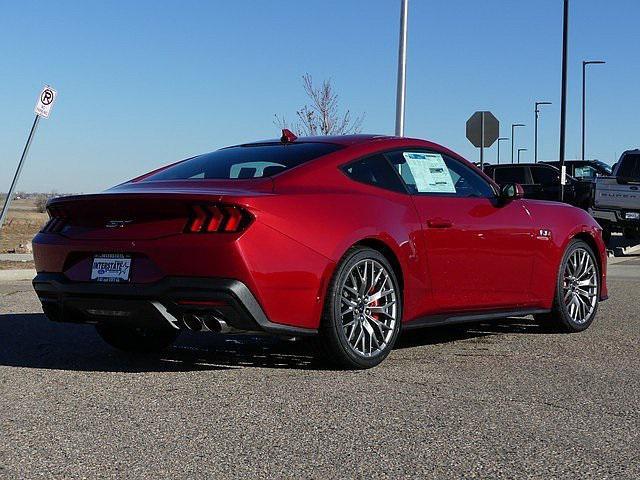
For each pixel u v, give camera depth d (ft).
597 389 16.44
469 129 56.29
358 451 12.37
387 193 19.30
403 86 50.98
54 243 18.01
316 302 17.26
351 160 19.08
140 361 19.42
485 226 21.08
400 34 50.70
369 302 18.35
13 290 35.94
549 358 19.79
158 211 16.93
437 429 13.52
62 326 24.86
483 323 25.81
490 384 16.84
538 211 23.00
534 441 12.88
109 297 17.17
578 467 11.65
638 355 20.27
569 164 100.58
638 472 11.46
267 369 18.34
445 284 20.13
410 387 16.51
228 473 11.41
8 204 46.24
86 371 18.19
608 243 70.74
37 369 18.43
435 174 20.83
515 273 21.99
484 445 12.67
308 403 15.19
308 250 17.08
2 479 11.19
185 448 12.53
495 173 89.15
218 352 20.68
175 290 16.52
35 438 13.06
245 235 16.28
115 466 11.71
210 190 17.08
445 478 11.21
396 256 18.88
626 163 67.97
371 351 18.45
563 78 83.82
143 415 14.40
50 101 46.03
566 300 23.76
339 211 17.88
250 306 16.38
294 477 11.26
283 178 17.79
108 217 17.54
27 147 45.65
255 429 13.52
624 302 31.37
